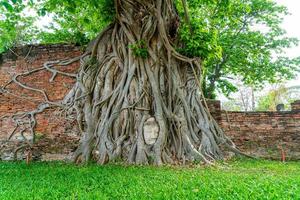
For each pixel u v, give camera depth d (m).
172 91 9.68
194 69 10.17
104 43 10.32
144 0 9.88
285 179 5.94
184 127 9.24
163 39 9.73
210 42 10.23
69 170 7.47
